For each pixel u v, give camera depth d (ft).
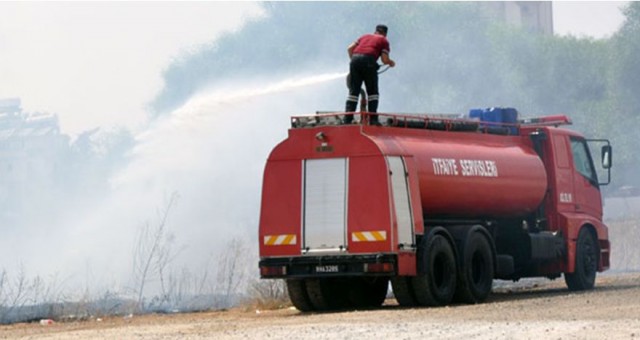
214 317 75.51
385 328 58.08
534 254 88.74
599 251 94.73
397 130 77.92
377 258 74.13
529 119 94.22
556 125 94.38
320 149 76.23
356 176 75.25
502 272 84.17
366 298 82.53
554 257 90.48
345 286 81.82
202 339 55.93
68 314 80.64
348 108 79.61
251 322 67.21
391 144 75.87
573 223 91.81
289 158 76.89
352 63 79.56
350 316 68.85
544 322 59.21
